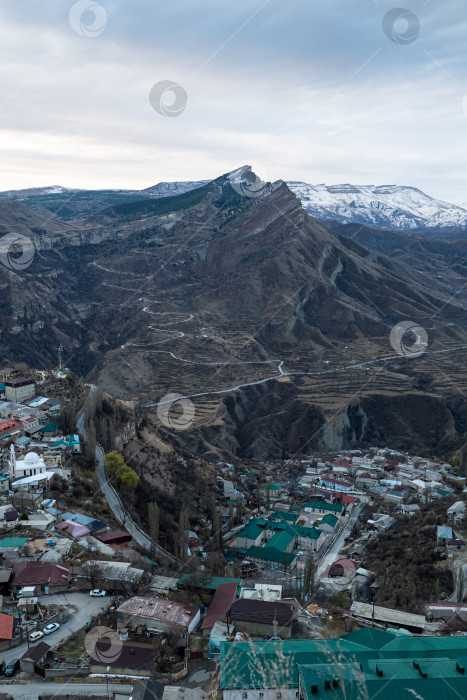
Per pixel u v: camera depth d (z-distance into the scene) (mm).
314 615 76875
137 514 126062
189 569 98500
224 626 69188
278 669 55656
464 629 74750
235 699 54594
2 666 61469
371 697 49844
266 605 71750
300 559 125500
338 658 56812
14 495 108688
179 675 60625
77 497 119625
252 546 128750
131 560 90375
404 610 82688
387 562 117062
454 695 50406
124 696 57281
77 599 76500
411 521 141500
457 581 96562
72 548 90688
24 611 72125
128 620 69375
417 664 54219
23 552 87062
